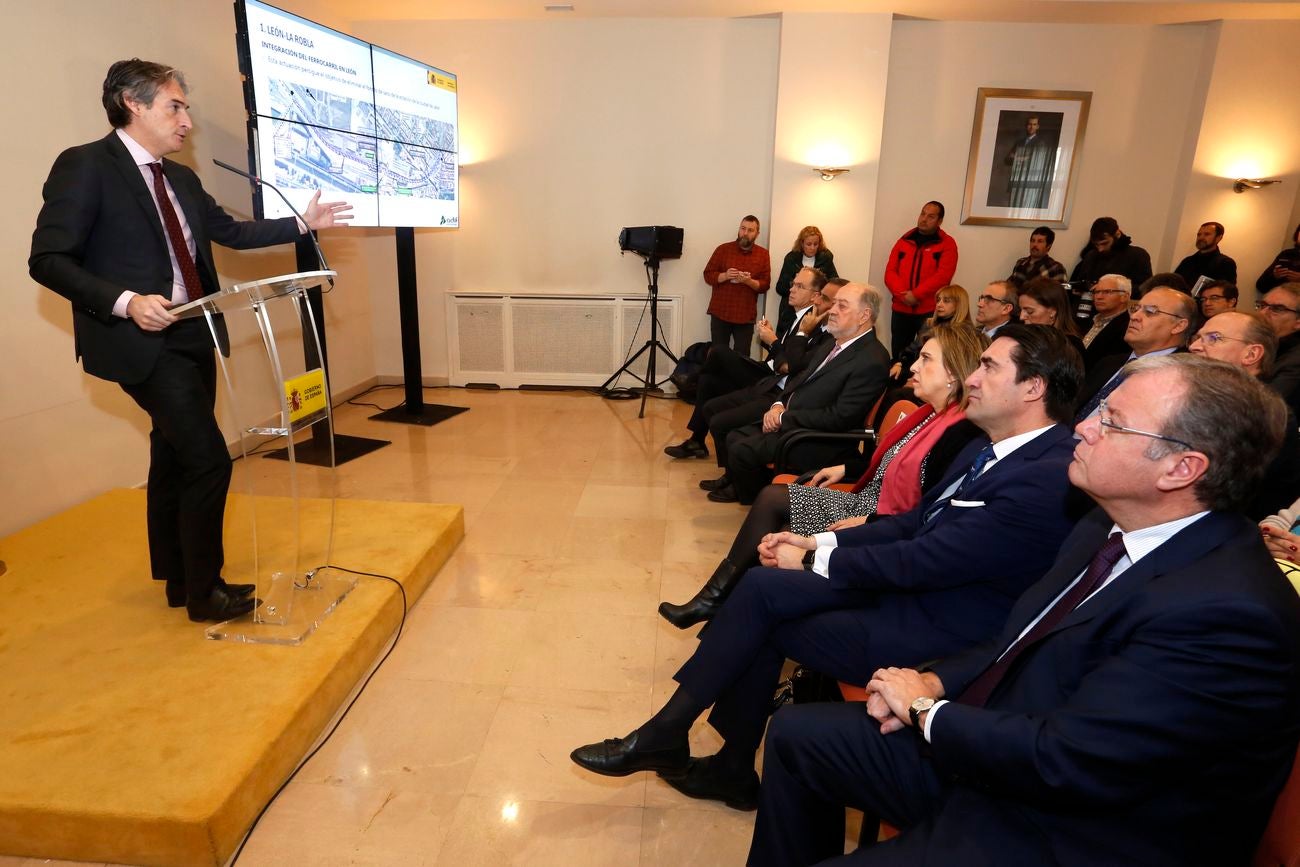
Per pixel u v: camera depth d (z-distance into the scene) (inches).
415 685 79.1
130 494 117.9
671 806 63.6
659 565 109.7
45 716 64.3
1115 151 213.2
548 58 211.9
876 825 53.0
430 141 183.8
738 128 213.8
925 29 207.9
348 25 209.8
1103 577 40.6
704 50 209.0
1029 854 37.1
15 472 104.0
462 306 226.7
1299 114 201.0
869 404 111.3
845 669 58.7
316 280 75.7
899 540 64.6
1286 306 100.7
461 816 61.5
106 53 118.0
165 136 72.3
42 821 54.4
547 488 142.3
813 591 60.2
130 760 59.3
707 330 228.8
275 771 62.9
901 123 215.0
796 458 113.4
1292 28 195.3
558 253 225.6
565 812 62.4
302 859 56.9
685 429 189.0
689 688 60.9
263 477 142.1
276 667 72.5
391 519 111.3
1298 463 74.8
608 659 84.9
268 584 87.4
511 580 103.7
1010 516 53.1
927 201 219.9
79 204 67.8
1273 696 31.8
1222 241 212.5
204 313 68.9
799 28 200.7
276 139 133.6
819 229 211.5
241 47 125.1
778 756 48.1
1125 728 33.6
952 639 56.7
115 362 71.0
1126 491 37.2
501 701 76.8
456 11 200.7
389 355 234.4
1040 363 55.4
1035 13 195.6
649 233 196.7
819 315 146.6
